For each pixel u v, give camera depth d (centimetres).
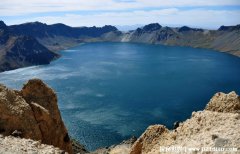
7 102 4194
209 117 2797
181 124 3192
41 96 5138
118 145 10462
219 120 2672
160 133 3503
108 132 14012
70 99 19912
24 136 4006
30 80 5178
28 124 4191
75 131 14162
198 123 2852
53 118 5028
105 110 17512
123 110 17550
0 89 4344
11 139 3186
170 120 15850
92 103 18988
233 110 3173
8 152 2669
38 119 4559
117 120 15700
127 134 13800
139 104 18900
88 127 14662
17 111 4184
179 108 18062
